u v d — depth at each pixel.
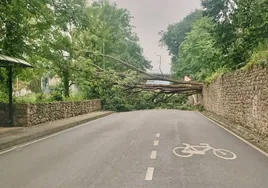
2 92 19.34
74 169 7.23
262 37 17.88
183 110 35.78
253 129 12.63
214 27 21.61
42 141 11.83
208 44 35.47
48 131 14.27
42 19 17.83
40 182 6.17
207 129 15.36
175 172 6.86
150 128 15.93
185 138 12.16
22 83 29.94
